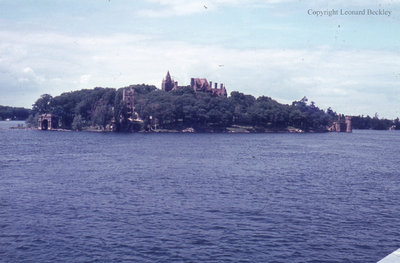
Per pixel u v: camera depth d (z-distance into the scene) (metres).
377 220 49.47
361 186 72.44
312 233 44.12
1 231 43.69
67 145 165.00
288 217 50.00
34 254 37.69
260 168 95.44
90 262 36.12
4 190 64.38
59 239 41.44
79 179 75.69
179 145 171.88
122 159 112.19
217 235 43.06
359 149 169.12
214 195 62.03
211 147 163.25
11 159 110.25
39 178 76.69
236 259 37.06
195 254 38.03
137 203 56.25
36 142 182.25
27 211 51.56
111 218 48.75
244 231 44.41
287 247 40.03
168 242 40.91
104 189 65.88
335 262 36.88
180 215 50.31
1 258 36.75
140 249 39.09
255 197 60.88
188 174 83.75
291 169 94.56
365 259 37.59
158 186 69.12
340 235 43.66
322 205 56.47
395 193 66.06
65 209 52.66
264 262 36.56
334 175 86.00
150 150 143.88
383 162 115.19
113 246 39.75
